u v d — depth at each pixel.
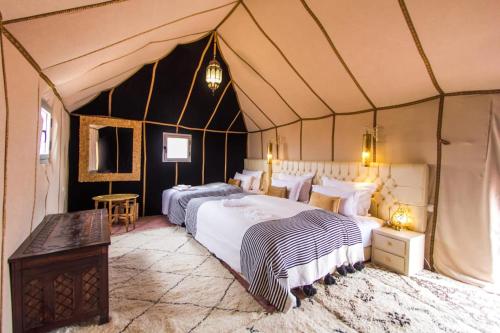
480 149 2.40
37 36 1.37
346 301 2.09
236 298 2.10
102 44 1.98
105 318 1.76
